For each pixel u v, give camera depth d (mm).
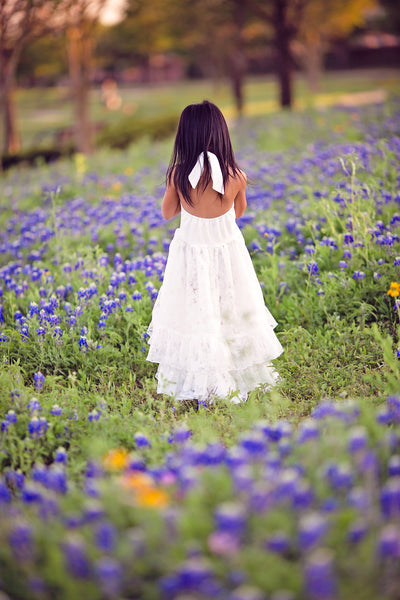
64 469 2842
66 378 4246
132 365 4430
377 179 6605
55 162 16375
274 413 3439
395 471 2256
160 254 5547
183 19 19797
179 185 3604
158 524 1983
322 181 7387
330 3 22016
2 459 3062
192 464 2330
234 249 3785
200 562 1782
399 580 1896
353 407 2762
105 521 2086
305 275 5211
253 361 3873
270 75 62250
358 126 11570
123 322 4770
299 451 2436
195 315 3719
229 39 25078
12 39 13070
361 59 57094
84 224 7410
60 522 2119
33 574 1970
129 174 10750
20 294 5168
